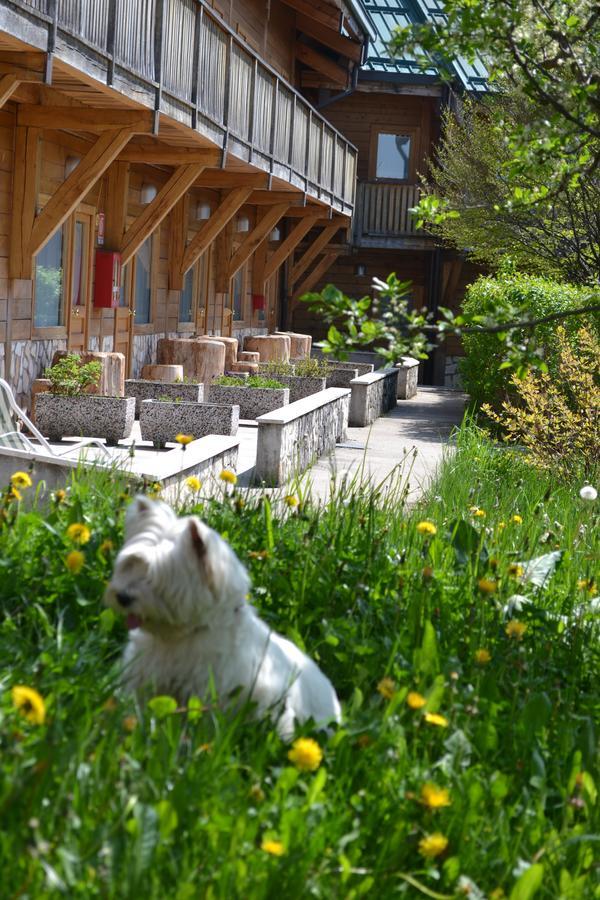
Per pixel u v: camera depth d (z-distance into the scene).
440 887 2.50
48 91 11.82
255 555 4.35
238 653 2.95
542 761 3.04
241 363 18.78
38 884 2.02
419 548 5.09
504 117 7.21
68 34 9.32
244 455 12.15
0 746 2.46
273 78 17.38
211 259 21.16
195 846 2.27
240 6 21.06
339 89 29.11
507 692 3.80
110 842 2.16
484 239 20.02
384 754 2.83
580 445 9.88
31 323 12.68
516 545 5.67
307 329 31.06
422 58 5.39
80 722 2.62
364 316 4.16
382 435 15.77
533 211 16.70
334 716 3.22
